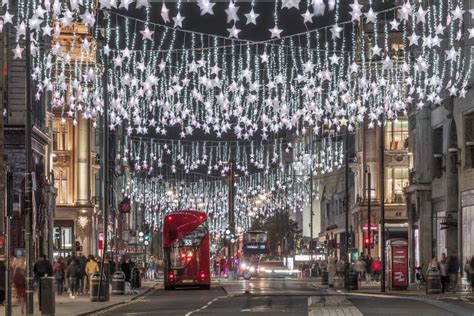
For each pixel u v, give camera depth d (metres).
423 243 72.25
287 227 144.00
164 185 132.50
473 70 59.34
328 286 69.12
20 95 60.88
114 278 55.62
